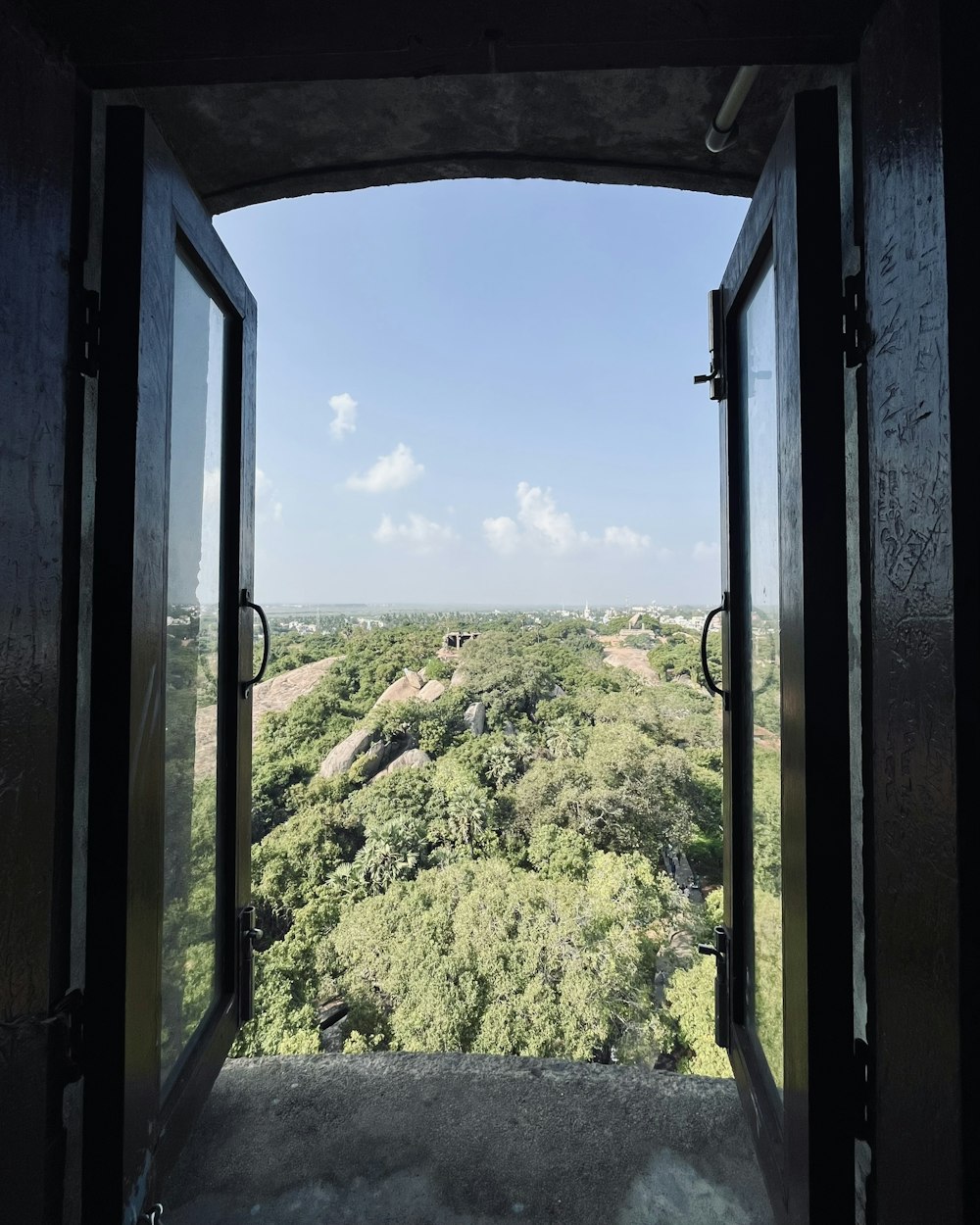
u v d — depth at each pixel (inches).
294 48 37.3
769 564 52.4
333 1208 51.8
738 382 61.5
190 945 56.2
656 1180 54.3
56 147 35.6
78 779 40.1
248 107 62.0
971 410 26.4
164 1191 53.4
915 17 29.6
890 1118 31.6
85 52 37.2
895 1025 31.2
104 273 40.6
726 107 56.7
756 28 35.4
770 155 46.6
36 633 33.2
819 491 38.8
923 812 28.8
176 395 52.3
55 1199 35.1
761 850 54.8
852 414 38.9
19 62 32.2
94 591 39.9
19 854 31.6
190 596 56.1
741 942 59.7
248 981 66.0
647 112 62.9
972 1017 25.6
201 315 58.2
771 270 51.2
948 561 26.9
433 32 35.7
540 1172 55.0
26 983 32.3
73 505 38.3
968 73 27.1
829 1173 37.4
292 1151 57.3
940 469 27.5
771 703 51.8
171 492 51.0
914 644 29.8
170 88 59.1
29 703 32.5
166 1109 48.1
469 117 64.0
